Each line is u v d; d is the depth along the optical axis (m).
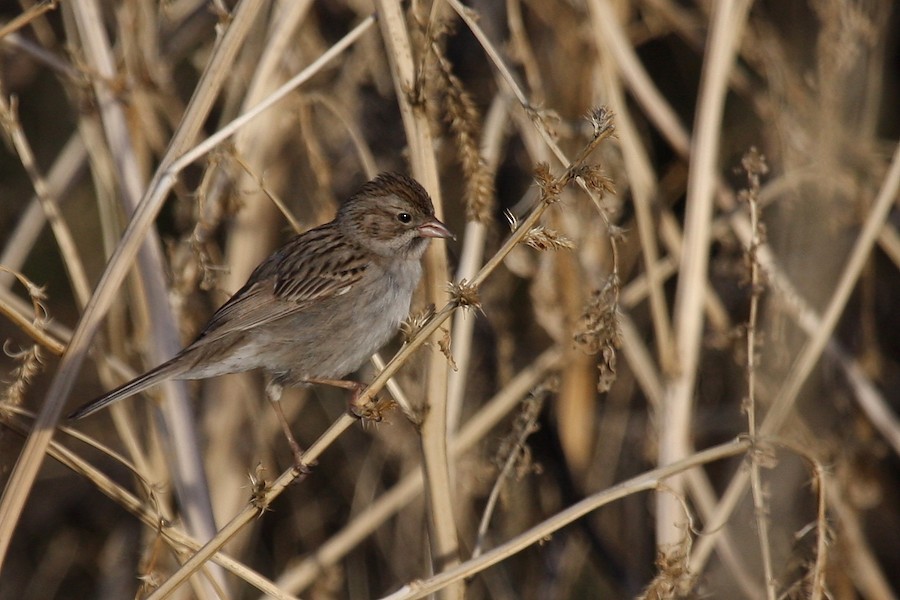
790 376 9.62
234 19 7.64
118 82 9.44
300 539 13.59
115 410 9.48
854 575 10.99
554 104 11.87
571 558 12.66
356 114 12.31
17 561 14.39
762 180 12.66
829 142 11.04
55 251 14.79
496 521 12.83
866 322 12.04
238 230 11.62
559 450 12.64
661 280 11.17
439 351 7.86
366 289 9.63
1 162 14.85
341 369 9.72
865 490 11.68
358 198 9.81
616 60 11.04
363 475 13.05
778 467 10.77
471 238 9.75
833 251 11.09
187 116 7.53
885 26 11.94
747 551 10.58
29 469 6.94
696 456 7.32
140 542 13.75
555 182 6.55
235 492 12.29
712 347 12.31
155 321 9.27
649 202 11.31
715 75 9.41
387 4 8.00
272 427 12.98
